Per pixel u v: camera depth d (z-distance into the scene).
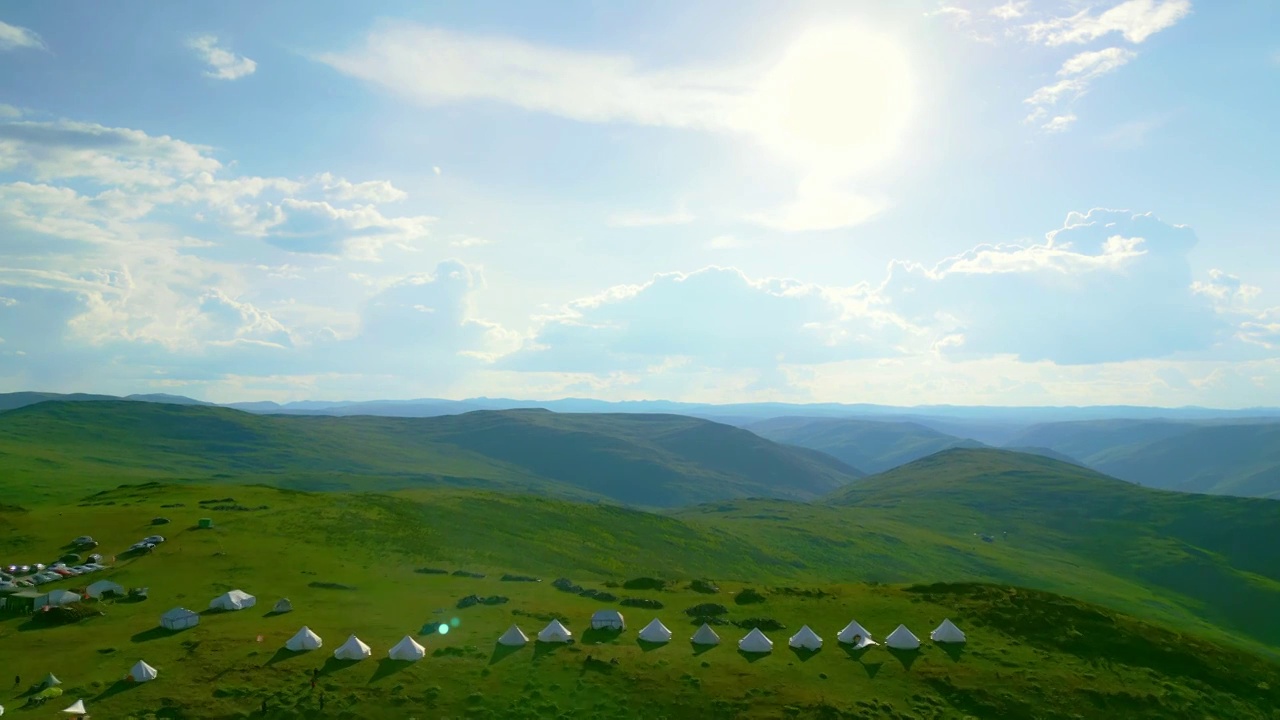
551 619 75.75
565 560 121.25
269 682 58.78
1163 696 65.62
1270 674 74.44
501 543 123.25
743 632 74.44
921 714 58.94
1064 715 60.69
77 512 122.06
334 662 62.69
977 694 62.62
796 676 63.97
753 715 57.19
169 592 82.25
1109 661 71.69
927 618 79.38
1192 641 80.31
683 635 73.00
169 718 53.16
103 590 80.38
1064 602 86.00
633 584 95.69
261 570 91.50
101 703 54.94
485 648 66.81
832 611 81.56
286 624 71.75
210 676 59.50
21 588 80.06
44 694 55.22
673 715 56.81
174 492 147.00
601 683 60.88
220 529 110.31
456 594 85.19
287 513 124.56
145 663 60.12
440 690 58.62
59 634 68.69
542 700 57.88
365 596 83.00
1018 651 71.88
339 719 54.09
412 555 106.75
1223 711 64.88
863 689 62.41
